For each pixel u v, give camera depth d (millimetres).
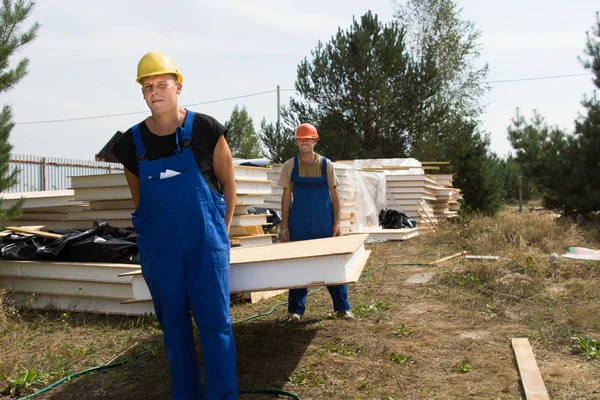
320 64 24109
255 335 5098
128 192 7039
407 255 10680
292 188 5469
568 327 5066
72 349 4711
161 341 4867
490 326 5254
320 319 5598
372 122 24031
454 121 25766
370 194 15211
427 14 33344
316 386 3824
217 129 3166
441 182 19812
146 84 3014
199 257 3018
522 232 10148
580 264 7809
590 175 15781
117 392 3807
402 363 4238
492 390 3674
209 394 3039
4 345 4816
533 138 17984
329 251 3568
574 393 3574
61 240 6117
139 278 3916
